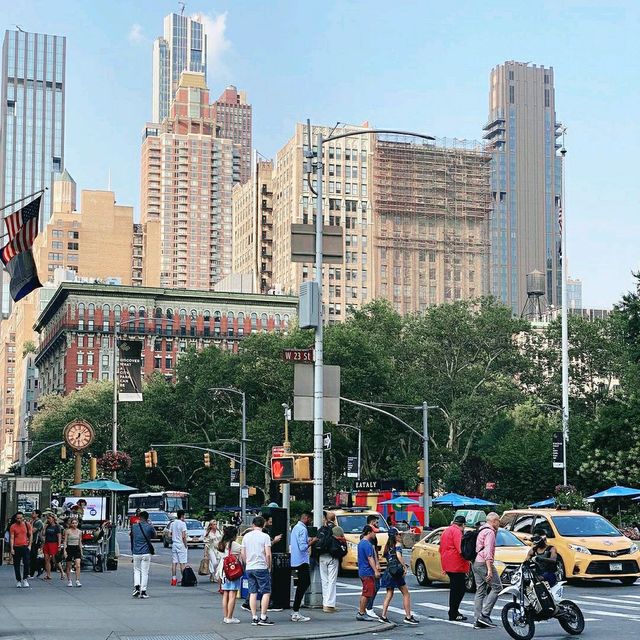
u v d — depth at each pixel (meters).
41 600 26.42
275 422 91.56
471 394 102.75
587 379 108.31
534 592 18.98
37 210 33.44
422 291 195.62
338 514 38.00
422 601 27.14
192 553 59.06
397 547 22.27
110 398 116.94
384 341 104.94
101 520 44.09
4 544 42.84
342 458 94.81
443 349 107.38
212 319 178.50
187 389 110.75
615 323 105.25
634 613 23.03
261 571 21.23
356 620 21.97
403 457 97.19
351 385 90.44
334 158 193.38
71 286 172.38
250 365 103.00
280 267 198.25
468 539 21.69
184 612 23.41
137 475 112.12
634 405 64.25
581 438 69.94
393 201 195.00
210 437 108.62
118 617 22.25
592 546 29.58
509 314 108.12
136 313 175.25
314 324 25.05
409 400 93.69
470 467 93.00
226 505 106.25
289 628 20.50
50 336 190.00
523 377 110.62
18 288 33.50
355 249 192.88
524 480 74.81
